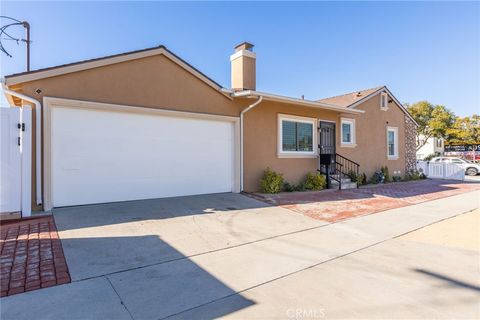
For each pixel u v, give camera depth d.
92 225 5.09
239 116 9.11
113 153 6.80
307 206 7.72
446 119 32.97
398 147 15.98
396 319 2.58
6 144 5.29
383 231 5.68
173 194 7.77
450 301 2.93
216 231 5.23
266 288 3.17
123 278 3.30
